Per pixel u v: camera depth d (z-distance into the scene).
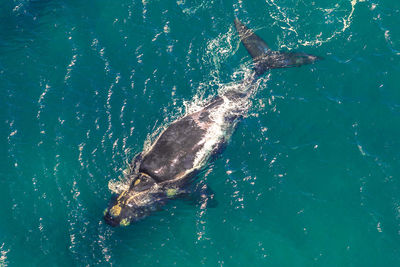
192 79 22.59
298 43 23.61
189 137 19.95
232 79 22.47
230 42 23.70
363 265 17.64
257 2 24.88
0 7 25.75
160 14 24.92
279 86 22.20
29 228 18.52
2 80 22.95
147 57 23.41
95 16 25.14
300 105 21.70
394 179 19.53
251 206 19.08
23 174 19.94
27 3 25.86
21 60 23.69
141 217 18.52
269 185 19.59
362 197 19.20
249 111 21.44
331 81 22.34
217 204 19.05
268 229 18.52
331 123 21.22
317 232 18.45
